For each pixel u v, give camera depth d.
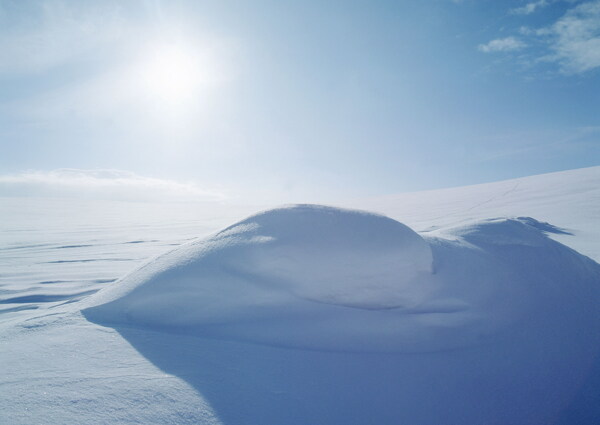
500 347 2.22
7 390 1.67
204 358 1.97
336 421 1.58
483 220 3.80
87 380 1.75
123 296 2.57
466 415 1.68
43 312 2.85
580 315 2.68
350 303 2.43
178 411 1.55
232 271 2.50
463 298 2.57
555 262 3.22
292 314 2.32
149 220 19.41
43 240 11.26
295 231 2.64
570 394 1.85
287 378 1.84
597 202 11.68
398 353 2.11
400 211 15.70
